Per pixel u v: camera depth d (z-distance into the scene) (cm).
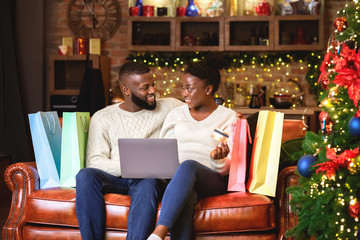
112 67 558
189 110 257
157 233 203
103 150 256
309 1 521
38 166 254
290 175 236
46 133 253
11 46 518
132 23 530
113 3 557
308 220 209
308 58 527
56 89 532
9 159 472
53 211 236
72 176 254
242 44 523
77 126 254
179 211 210
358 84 179
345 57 183
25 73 546
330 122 211
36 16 548
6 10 517
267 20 513
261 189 235
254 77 543
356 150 185
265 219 224
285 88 539
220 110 253
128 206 228
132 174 233
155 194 227
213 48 521
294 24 529
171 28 523
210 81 250
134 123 264
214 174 236
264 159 237
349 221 196
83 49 532
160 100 276
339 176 192
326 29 534
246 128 237
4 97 509
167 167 229
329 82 215
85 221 224
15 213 249
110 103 528
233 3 521
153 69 552
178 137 250
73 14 561
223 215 222
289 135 285
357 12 206
